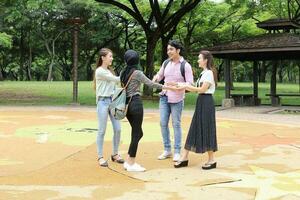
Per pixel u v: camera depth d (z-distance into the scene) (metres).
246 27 35.50
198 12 31.98
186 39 33.56
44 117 14.38
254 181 6.13
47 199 5.24
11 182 6.05
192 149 6.96
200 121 6.92
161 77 7.61
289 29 23.56
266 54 21.14
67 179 6.25
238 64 55.34
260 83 53.66
